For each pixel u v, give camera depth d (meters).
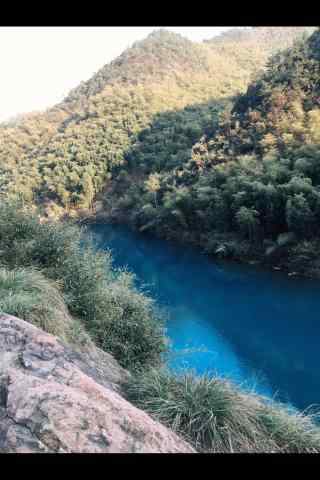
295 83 33.78
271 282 20.48
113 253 31.73
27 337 2.45
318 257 21.33
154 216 38.16
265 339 13.23
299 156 26.52
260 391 9.80
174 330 14.26
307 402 9.28
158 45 122.38
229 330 14.16
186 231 33.62
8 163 75.12
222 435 2.58
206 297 18.44
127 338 4.99
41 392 1.81
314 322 14.77
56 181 56.47
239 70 115.62
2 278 4.01
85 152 62.44
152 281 22.34
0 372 2.03
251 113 35.69
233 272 23.08
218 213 28.52
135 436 1.77
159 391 2.86
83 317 4.74
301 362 11.46
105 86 102.56
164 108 75.81
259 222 24.72
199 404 2.75
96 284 5.05
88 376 2.37
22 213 5.55
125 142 64.25
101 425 1.74
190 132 56.47
